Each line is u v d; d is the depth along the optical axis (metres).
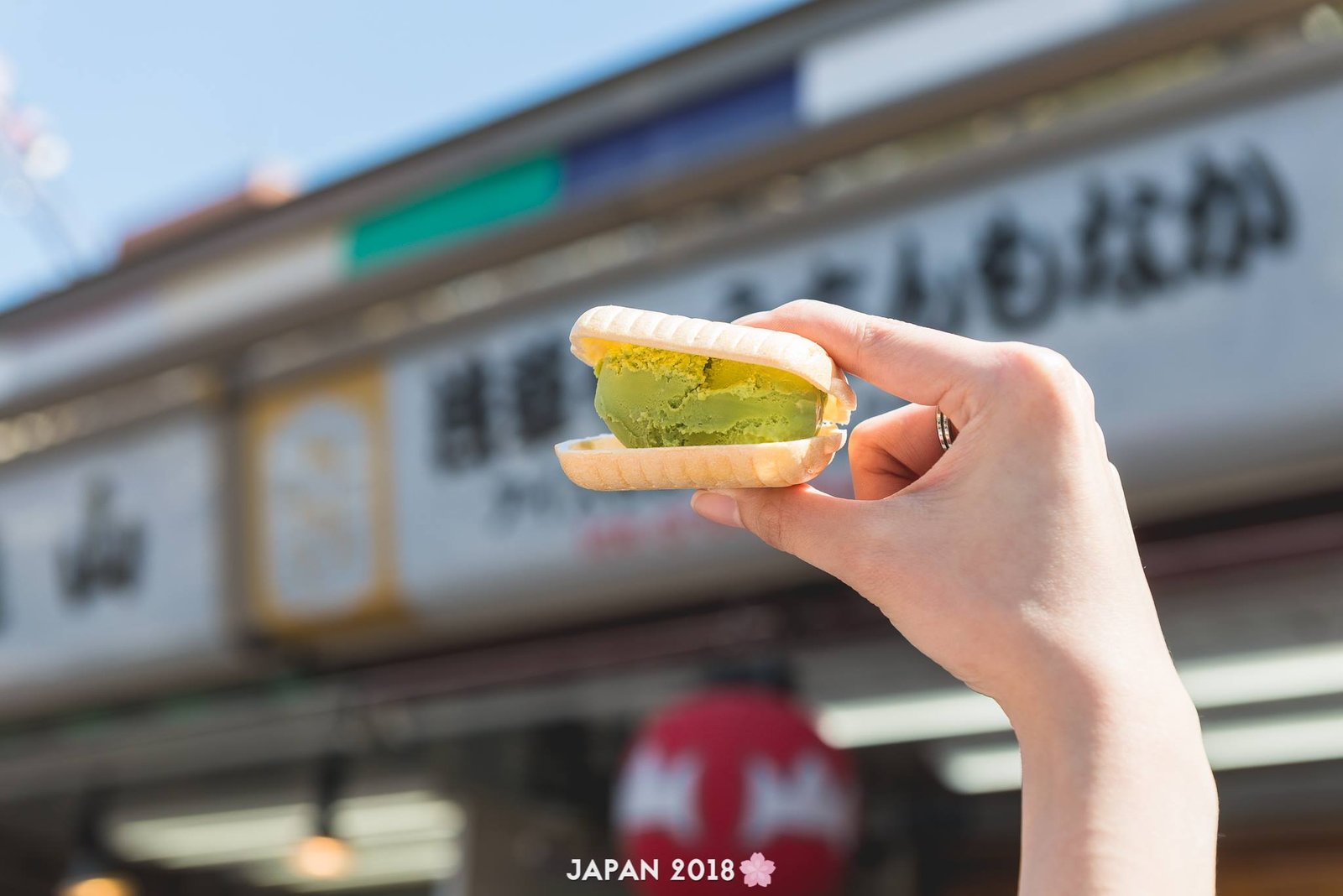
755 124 5.50
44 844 10.40
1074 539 1.12
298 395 6.67
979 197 4.81
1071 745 1.01
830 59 5.29
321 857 8.05
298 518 6.69
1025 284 4.72
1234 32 4.41
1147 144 4.46
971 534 1.17
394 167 6.36
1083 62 4.67
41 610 7.60
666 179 5.62
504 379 6.04
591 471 1.52
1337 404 4.20
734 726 4.50
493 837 8.18
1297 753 7.23
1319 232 4.19
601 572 5.92
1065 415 1.16
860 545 1.24
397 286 6.43
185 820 9.72
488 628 6.56
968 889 8.38
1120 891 0.92
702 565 5.68
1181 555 5.18
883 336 1.35
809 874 4.34
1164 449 4.50
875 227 5.04
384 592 6.44
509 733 7.68
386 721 7.56
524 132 6.04
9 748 8.76
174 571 7.09
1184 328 4.43
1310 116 4.18
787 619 6.12
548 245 6.04
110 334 7.24
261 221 6.79
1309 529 4.95
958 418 1.26
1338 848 7.34
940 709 7.00
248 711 7.82
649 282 5.59
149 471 7.18
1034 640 1.08
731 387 1.63
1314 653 5.88
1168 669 1.05
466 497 6.19
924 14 5.04
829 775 4.46
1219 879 7.66
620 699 7.12
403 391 6.33
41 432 7.99
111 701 7.79
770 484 1.40
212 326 6.89
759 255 5.31
